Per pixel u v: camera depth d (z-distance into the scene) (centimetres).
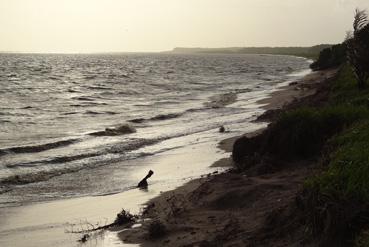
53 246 851
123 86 5609
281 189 940
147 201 1130
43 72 8669
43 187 1341
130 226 930
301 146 1266
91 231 925
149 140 2080
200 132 2270
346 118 1271
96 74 8175
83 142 2059
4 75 7369
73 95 4525
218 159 1591
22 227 990
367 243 522
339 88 2372
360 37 2089
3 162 1641
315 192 654
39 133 2342
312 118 1291
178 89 5209
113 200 1176
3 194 1269
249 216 827
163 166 1563
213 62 15500
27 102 3903
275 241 674
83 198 1215
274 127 1352
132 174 1473
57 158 1708
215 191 1030
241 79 6925
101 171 1528
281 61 16512
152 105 3622
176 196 1130
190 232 822
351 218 583
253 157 1309
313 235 623
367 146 798
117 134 2270
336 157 789
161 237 827
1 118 2920
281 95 3919
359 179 625
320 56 8212
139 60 18000
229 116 2833
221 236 758
